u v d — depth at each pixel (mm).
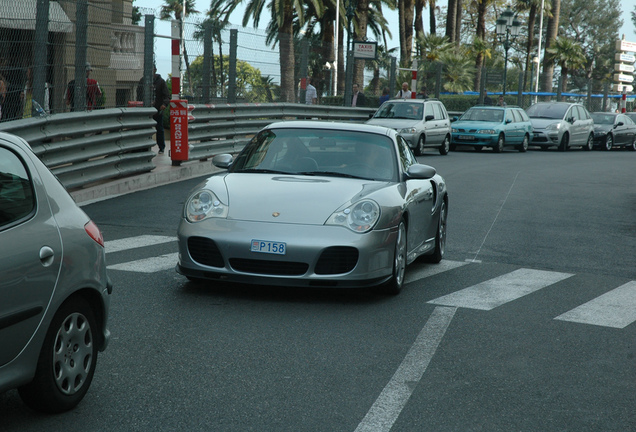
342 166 7668
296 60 22969
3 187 3812
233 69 19141
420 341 5762
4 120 10648
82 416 4090
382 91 31203
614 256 9992
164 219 10953
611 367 5367
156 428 3965
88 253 4207
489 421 4258
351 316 6402
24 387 3939
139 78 15227
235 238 6562
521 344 5832
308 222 6648
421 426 4141
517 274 8516
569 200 15945
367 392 4633
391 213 6953
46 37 11461
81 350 4207
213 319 6129
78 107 12734
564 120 32469
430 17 66250
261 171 7652
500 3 79250
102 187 12977
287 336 5746
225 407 4293
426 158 24812
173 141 16156
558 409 4496
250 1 40875
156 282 7297
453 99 36781
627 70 49281
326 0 46219
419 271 8461
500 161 25125
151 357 5133
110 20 14047
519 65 102562
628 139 36406
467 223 12195
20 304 3695
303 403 4402
